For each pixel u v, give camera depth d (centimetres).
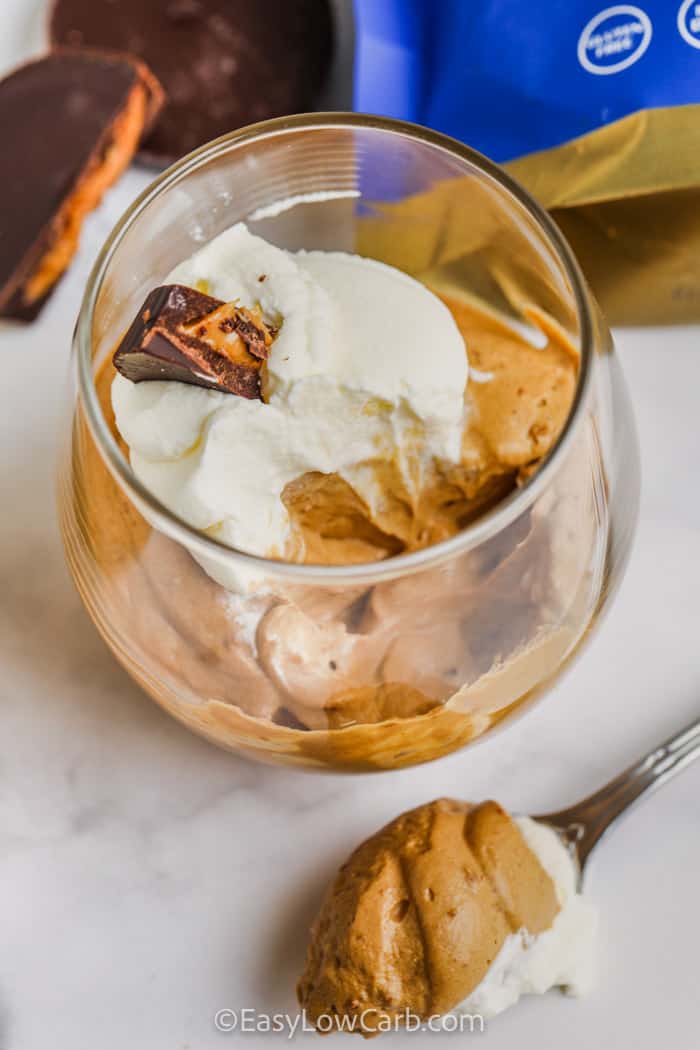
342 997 28
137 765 32
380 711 28
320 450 28
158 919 31
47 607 33
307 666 27
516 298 31
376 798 31
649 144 31
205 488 27
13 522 33
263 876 31
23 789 32
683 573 32
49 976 30
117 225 28
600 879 30
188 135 35
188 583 27
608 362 28
